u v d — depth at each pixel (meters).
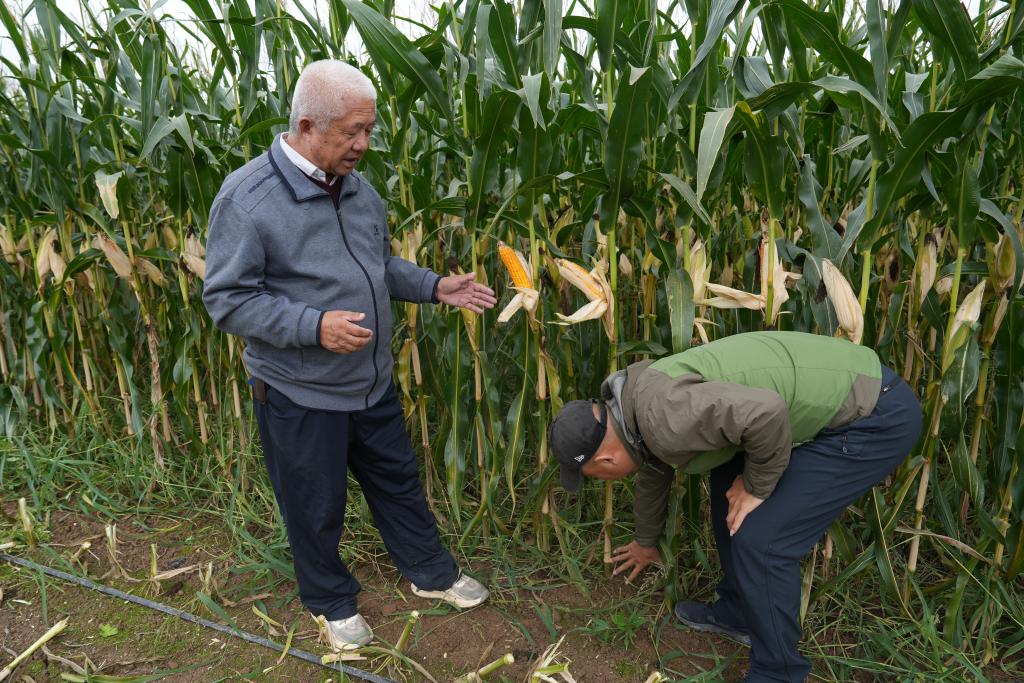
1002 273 1.72
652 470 1.88
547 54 1.70
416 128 2.60
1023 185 1.93
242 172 1.60
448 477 2.30
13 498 2.72
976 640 1.96
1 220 3.08
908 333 2.02
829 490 1.59
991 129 1.97
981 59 1.79
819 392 1.54
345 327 1.55
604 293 1.91
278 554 2.41
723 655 1.97
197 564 2.36
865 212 1.80
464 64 1.85
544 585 2.28
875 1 1.55
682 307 1.82
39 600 2.17
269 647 1.98
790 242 2.13
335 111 1.50
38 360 2.87
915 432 1.60
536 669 1.78
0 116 2.88
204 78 3.35
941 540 2.07
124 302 3.28
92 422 3.03
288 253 1.61
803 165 1.85
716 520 1.91
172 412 3.21
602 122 1.79
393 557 2.17
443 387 2.56
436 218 2.41
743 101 1.49
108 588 2.21
